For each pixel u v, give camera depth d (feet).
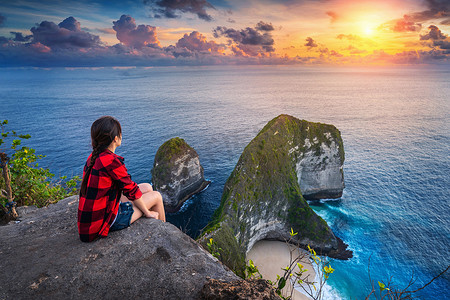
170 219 166.20
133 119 464.65
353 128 391.24
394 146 296.30
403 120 449.89
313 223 146.41
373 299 104.63
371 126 403.54
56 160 238.48
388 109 581.94
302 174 194.70
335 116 500.74
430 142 310.65
